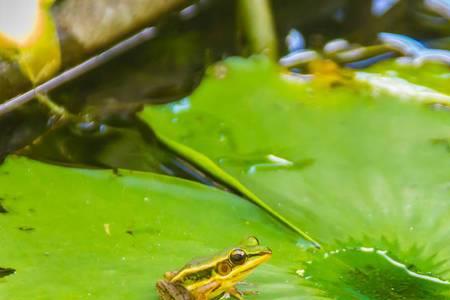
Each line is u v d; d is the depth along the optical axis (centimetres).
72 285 70
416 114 80
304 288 71
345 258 72
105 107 82
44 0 79
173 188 76
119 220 74
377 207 75
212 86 82
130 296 70
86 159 79
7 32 78
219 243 73
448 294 71
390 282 71
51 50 79
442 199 75
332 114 80
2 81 78
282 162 77
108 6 81
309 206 75
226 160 77
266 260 72
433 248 73
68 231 73
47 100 81
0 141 80
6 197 74
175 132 79
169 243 73
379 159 77
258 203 75
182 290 71
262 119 80
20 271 71
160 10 82
